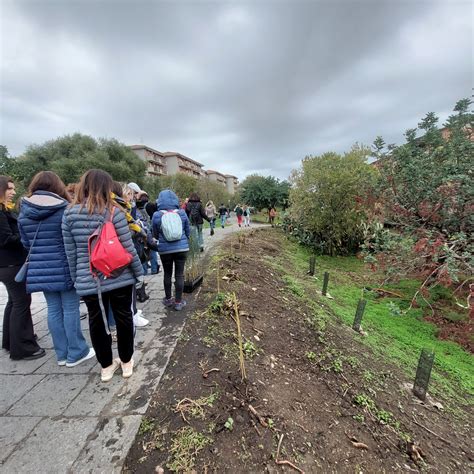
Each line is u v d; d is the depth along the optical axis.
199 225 7.32
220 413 1.92
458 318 5.00
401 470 1.85
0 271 2.41
